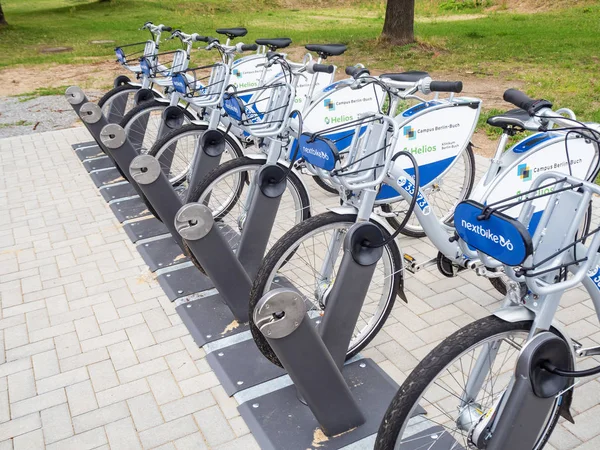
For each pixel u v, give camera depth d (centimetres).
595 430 229
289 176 322
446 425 234
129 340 298
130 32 1549
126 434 238
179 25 1644
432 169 334
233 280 291
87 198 487
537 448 204
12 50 1337
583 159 268
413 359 278
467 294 331
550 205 169
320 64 338
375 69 976
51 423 245
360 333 275
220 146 366
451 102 329
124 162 402
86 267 374
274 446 225
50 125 731
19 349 295
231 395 256
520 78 847
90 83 975
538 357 159
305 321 201
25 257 391
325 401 219
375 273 345
